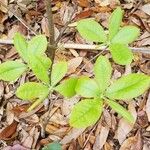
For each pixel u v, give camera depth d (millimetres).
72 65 861
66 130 768
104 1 978
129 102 802
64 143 751
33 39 449
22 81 847
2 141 766
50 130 769
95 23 434
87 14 955
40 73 417
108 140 766
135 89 393
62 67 427
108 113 786
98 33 433
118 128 774
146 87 394
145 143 760
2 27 949
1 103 821
